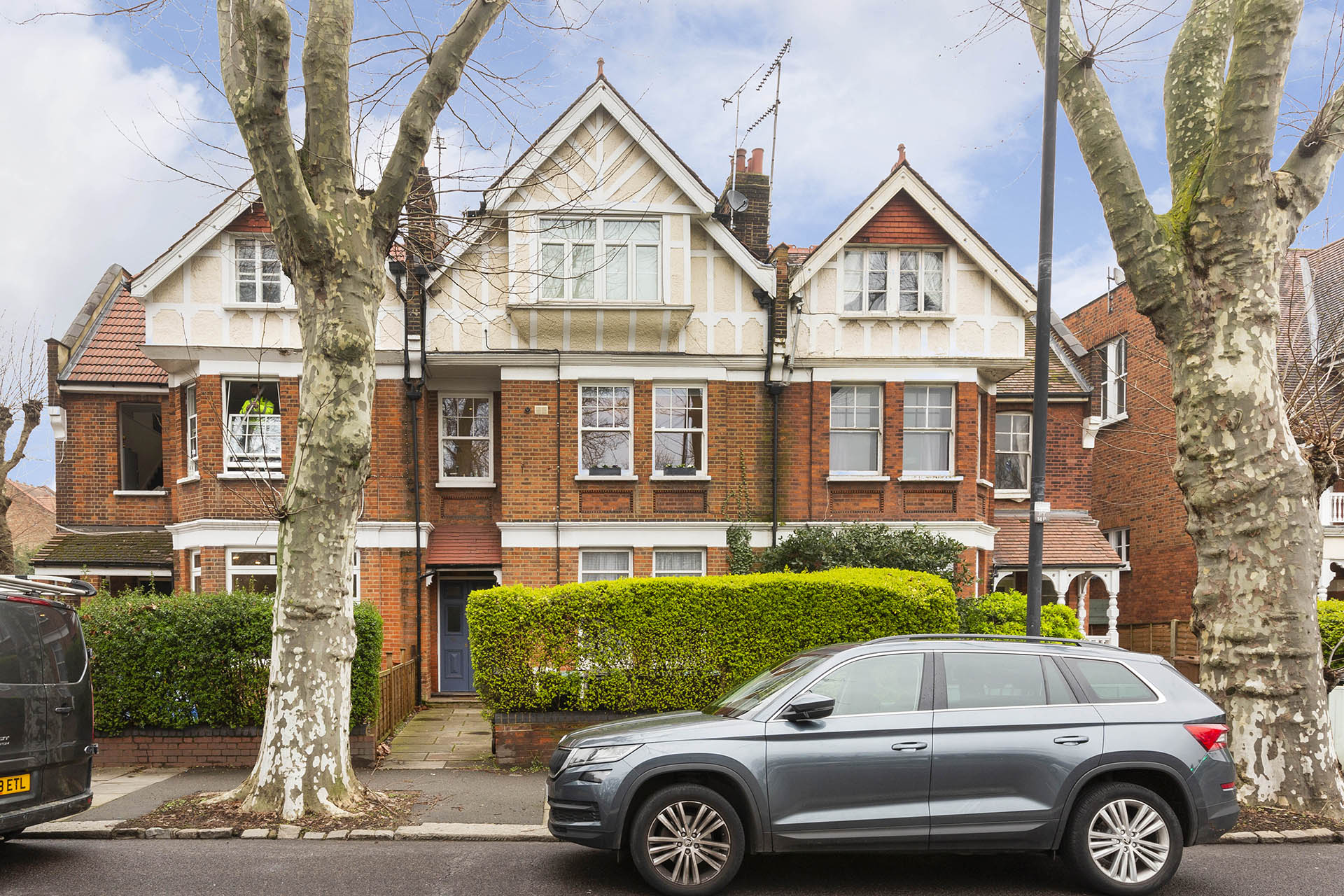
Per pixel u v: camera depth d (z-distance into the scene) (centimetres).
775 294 1486
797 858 665
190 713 956
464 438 1595
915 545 1379
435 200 1009
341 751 756
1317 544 774
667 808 570
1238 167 772
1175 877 614
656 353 1470
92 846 671
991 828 567
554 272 1432
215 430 1416
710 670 973
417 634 1475
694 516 1478
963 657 606
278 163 695
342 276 745
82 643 666
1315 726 753
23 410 1521
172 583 1562
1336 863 650
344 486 749
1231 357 779
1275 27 751
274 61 665
